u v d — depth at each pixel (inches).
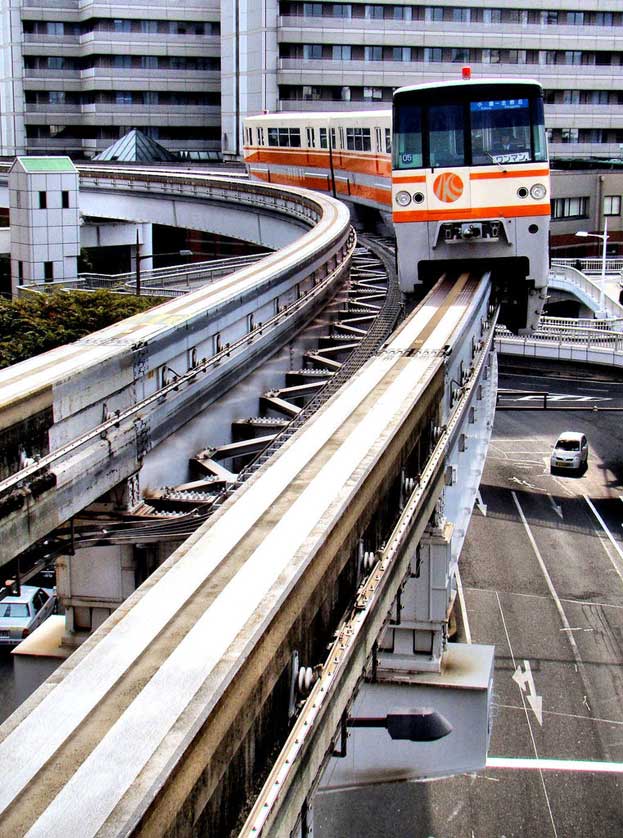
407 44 3772.1
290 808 354.0
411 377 655.8
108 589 617.6
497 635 1304.1
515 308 1133.7
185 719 294.5
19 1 4148.6
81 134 4264.3
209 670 319.0
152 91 4138.8
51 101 4232.3
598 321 2135.8
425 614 632.4
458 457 797.9
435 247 999.6
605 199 3437.5
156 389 685.3
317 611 411.5
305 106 3791.8
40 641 630.5
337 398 612.7
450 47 3804.1
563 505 1775.3
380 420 566.9
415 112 989.2
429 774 628.4
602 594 1428.4
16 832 252.7
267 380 885.2
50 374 574.9
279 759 343.3
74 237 2069.4
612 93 3949.3
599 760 1059.9
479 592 1419.8
